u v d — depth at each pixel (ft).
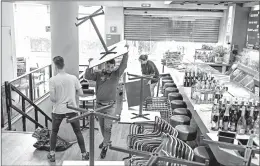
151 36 31.68
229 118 10.94
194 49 31.94
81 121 20.75
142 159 9.82
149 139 10.93
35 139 15.72
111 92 14.16
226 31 29.14
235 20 26.78
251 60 17.24
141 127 12.82
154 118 12.01
